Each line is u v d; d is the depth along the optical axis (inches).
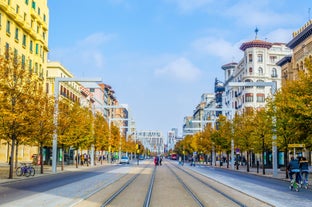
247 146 2177.7
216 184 1154.7
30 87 1331.2
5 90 1231.5
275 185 1152.8
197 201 707.4
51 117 1556.3
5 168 1823.3
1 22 2207.2
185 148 5452.8
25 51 2596.0
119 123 7081.7
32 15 2689.5
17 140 1352.1
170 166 2925.7
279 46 4143.7
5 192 829.2
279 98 1503.4
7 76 1248.2
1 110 1199.6
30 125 1295.5
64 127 1758.1
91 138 2481.5
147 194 829.8
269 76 4050.2
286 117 1357.0
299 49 2642.7
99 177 1382.9
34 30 2741.1
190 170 2203.5
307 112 1178.0
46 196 749.9
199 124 7263.8
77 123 1963.6
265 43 4008.4
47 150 2399.1
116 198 746.8
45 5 3019.2
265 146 1919.3
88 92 4429.1
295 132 1395.2
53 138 1664.6
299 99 1200.8
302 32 2522.1
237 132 2358.5
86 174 1582.2
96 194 812.6
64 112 1802.4
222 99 5255.9
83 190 881.5
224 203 679.1
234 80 4633.4
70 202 655.1
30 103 1320.1
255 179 1462.8
